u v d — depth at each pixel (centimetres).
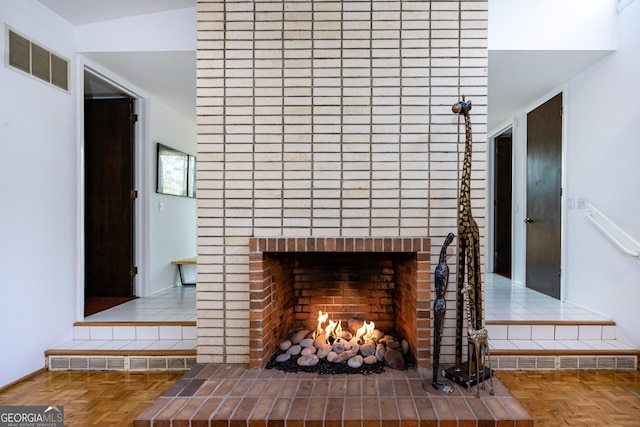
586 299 293
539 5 256
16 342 218
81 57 268
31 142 228
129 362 237
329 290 265
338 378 199
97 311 293
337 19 221
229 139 223
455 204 220
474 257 195
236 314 223
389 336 244
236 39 223
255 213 223
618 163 259
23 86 223
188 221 439
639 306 241
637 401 197
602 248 274
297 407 171
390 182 221
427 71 220
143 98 348
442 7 219
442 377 200
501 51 257
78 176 267
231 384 193
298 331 262
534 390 208
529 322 255
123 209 349
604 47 258
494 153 511
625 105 252
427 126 220
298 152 222
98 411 189
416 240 211
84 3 239
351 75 221
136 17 262
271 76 222
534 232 373
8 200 214
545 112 354
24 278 223
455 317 220
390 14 221
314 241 214
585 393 205
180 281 416
